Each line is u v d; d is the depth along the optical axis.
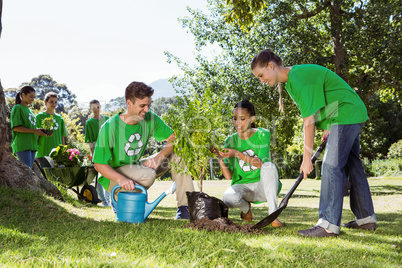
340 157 2.69
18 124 5.02
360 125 2.75
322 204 2.70
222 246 2.02
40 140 5.69
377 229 2.99
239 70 11.84
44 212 2.99
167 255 1.82
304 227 2.99
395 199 6.23
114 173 2.98
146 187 3.29
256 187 3.25
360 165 3.02
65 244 1.97
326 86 2.77
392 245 2.30
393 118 26.12
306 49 11.30
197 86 12.40
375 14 10.69
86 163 5.39
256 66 2.82
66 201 4.36
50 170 5.08
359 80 11.59
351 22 11.05
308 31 11.97
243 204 3.26
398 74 10.45
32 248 1.85
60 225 2.59
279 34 11.26
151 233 2.31
